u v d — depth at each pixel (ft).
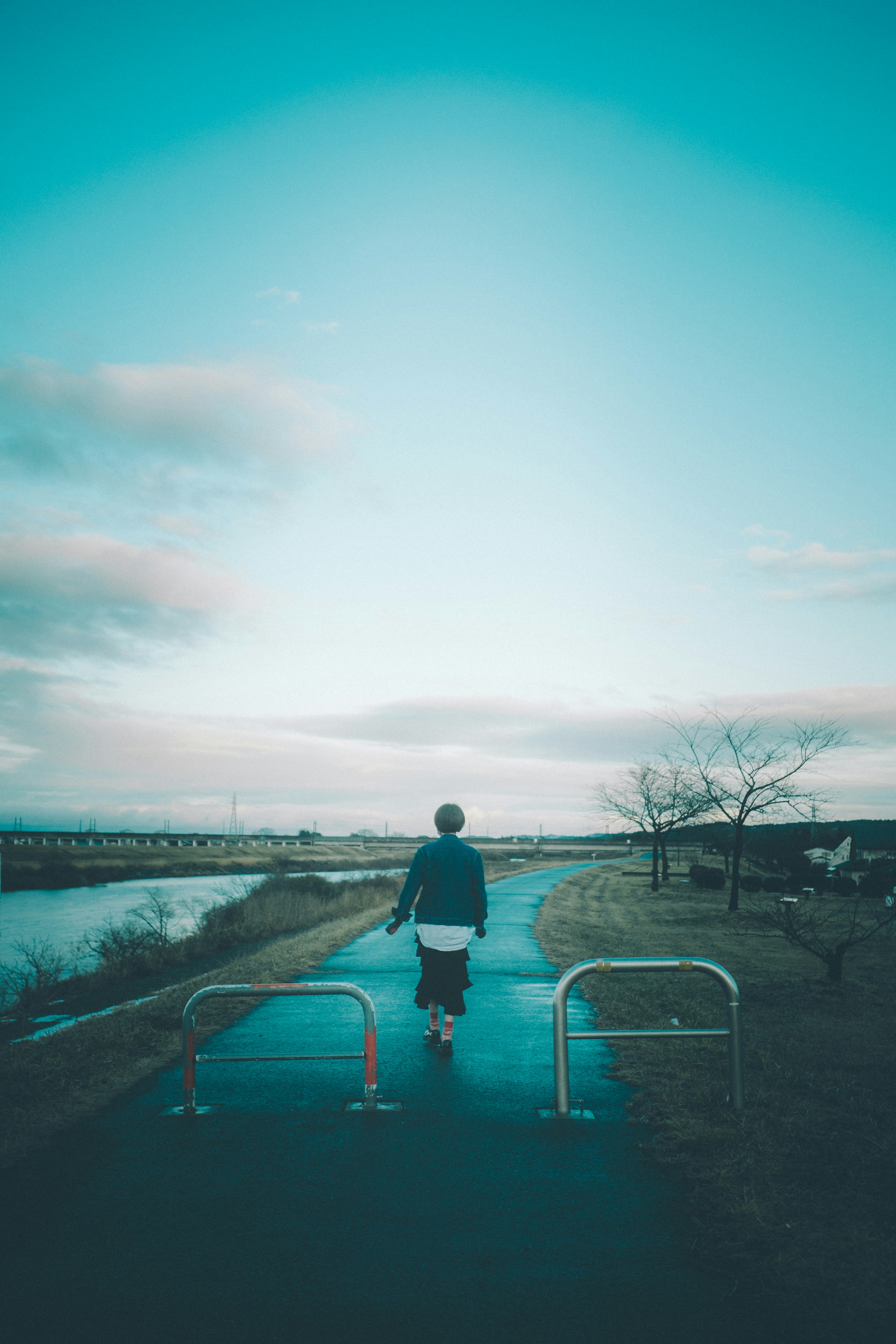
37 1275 11.03
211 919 77.66
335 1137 16.25
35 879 192.34
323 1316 10.08
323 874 223.71
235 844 374.02
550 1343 9.55
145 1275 11.03
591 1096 18.98
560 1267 11.28
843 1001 36.35
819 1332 9.82
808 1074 22.63
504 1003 30.76
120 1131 16.57
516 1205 13.21
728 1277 11.07
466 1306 10.32
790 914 44.52
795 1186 13.97
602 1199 13.44
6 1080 19.39
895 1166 14.99
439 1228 12.41
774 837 159.33
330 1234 12.21
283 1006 29.53
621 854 370.12
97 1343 9.50
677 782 119.03
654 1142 15.94
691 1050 24.00
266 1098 18.79
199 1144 15.84
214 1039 24.34
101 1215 12.81
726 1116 17.35
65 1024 32.78
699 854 238.68
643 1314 10.17
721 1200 13.29
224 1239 12.03
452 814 23.35
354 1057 18.03
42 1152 15.40
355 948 46.09
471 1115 17.63
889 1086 21.88
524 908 81.15
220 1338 9.61
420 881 22.79
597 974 38.11
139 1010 28.22
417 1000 22.82
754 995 37.29
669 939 64.49
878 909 76.38
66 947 79.20
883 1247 11.86
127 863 253.03
